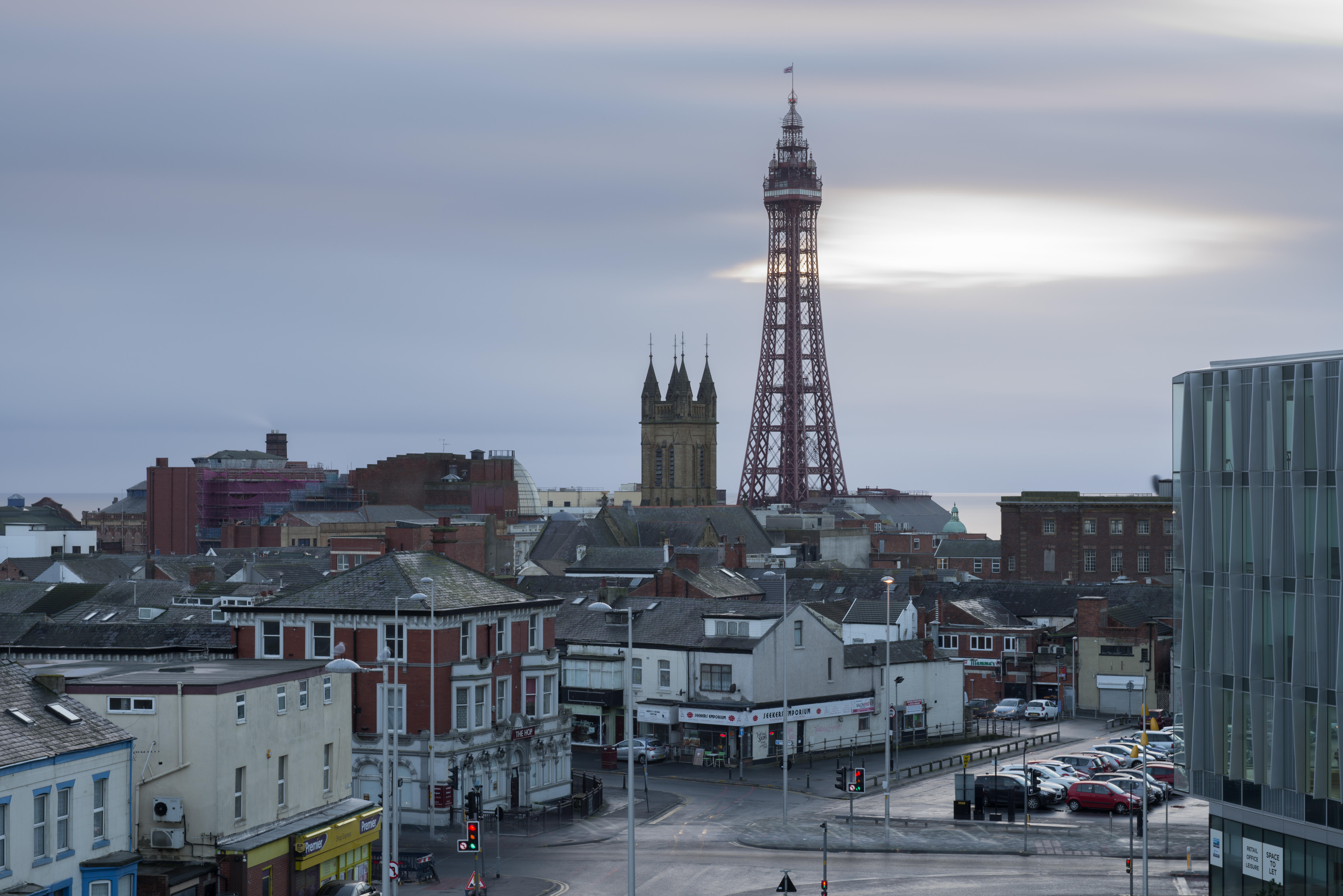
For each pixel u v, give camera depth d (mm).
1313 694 59781
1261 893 63000
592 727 125938
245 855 62250
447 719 92375
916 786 107688
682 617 124938
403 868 75125
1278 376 61594
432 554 100688
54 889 53969
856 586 173875
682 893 72562
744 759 117250
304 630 94312
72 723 56938
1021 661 160625
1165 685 154500
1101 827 90938
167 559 195000
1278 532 61281
